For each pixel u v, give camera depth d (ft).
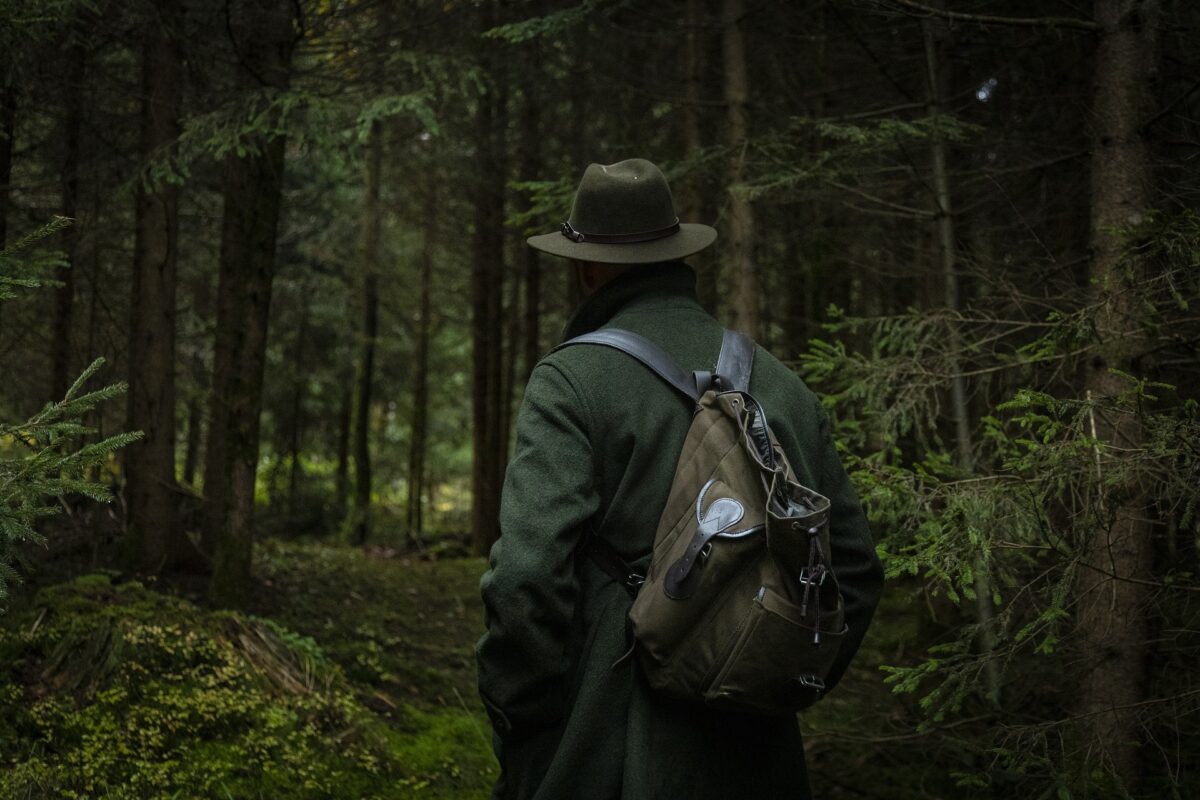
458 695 14.99
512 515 4.82
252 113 14.29
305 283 40.09
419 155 34.55
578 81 22.63
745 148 14.15
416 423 42.09
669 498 5.01
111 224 17.33
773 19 19.26
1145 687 8.71
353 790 10.60
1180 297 7.79
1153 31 10.00
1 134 11.59
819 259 22.34
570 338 5.85
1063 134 14.38
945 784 12.08
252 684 11.44
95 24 14.06
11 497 5.97
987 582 7.74
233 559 15.16
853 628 5.42
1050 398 7.54
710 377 5.32
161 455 16.30
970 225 16.20
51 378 16.51
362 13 16.55
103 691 10.31
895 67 17.52
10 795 8.46
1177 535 8.60
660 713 4.96
